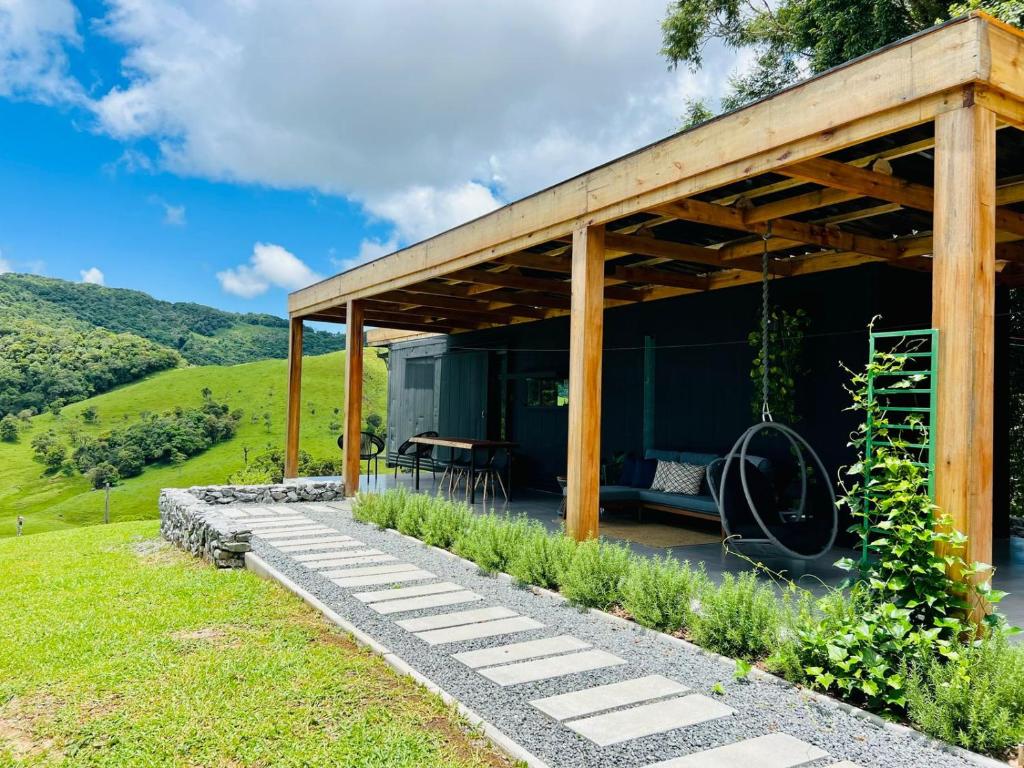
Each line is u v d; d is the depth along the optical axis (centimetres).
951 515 280
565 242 680
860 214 517
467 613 409
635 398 861
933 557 280
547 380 1025
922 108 301
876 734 257
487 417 1138
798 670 299
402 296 917
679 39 1272
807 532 491
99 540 775
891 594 299
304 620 405
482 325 1152
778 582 479
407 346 1406
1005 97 293
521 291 876
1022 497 878
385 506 701
